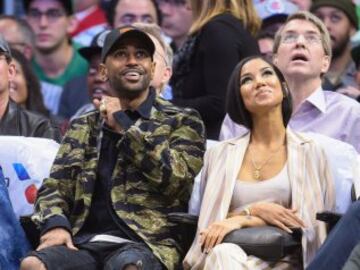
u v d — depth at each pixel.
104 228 14.47
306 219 14.10
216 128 16.92
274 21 19.44
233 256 13.59
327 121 16.28
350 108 16.31
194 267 14.07
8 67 16.41
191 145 14.62
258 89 14.59
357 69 18.47
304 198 14.23
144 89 14.78
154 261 14.02
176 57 17.42
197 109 16.84
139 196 14.45
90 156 14.71
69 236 14.27
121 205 14.43
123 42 14.77
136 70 14.73
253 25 17.48
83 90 20.94
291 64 16.20
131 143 14.30
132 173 14.50
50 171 14.78
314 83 16.33
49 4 22.09
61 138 16.55
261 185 14.45
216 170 14.69
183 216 14.28
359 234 13.37
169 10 21.03
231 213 14.45
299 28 16.27
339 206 14.49
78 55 22.33
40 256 13.81
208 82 16.91
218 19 17.11
